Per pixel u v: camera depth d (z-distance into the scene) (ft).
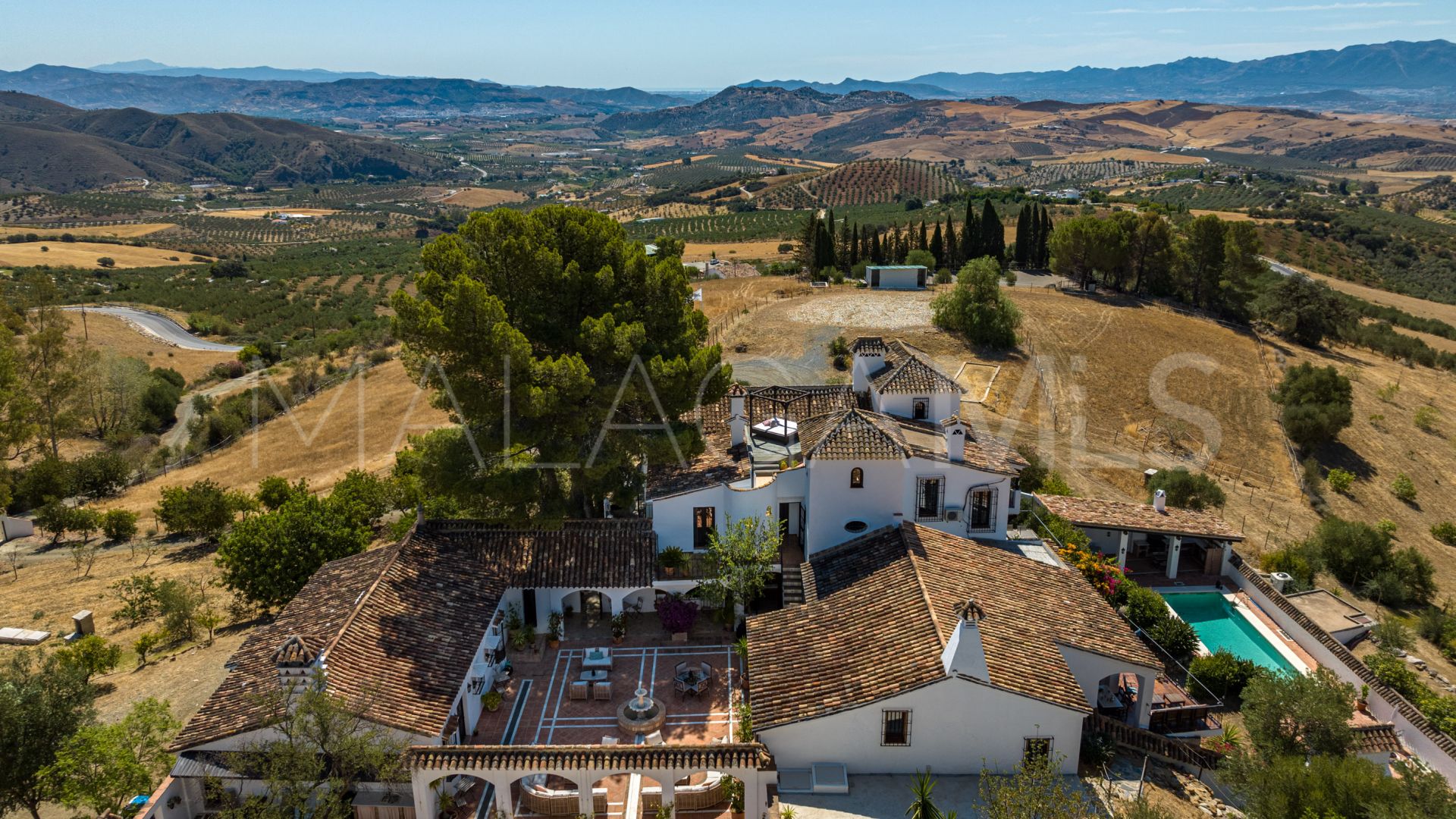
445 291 116.88
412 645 93.76
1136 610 114.73
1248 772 81.92
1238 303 359.87
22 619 134.51
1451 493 233.55
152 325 409.28
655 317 129.29
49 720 81.51
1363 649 124.77
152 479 222.89
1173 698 100.83
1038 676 83.87
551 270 121.60
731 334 280.10
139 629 129.08
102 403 265.95
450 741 90.48
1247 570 130.52
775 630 96.22
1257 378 279.08
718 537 115.75
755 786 80.48
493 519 120.88
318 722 76.59
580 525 119.34
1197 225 359.87
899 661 83.87
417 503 130.21
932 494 117.29
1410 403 288.71
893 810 77.66
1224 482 206.90
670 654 112.16
